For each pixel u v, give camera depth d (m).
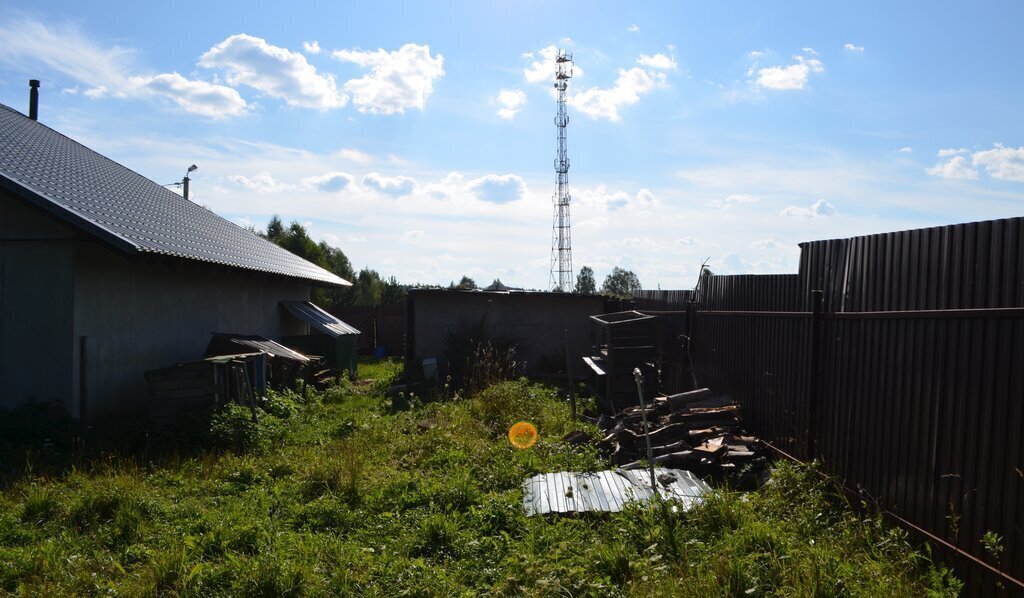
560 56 34.50
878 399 5.36
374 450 8.59
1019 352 3.87
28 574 4.74
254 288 17.08
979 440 4.18
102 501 6.06
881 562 4.46
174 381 9.50
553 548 5.15
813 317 6.37
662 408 8.92
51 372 9.80
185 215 16.72
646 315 12.82
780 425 7.23
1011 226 3.97
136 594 4.43
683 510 5.51
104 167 16.25
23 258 9.86
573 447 8.55
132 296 11.38
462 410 11.15
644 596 4.20
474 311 17.20
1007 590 3.89
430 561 5.02
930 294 4.73
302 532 5.65
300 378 13.73
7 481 7.03
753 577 4.26
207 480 7.16
